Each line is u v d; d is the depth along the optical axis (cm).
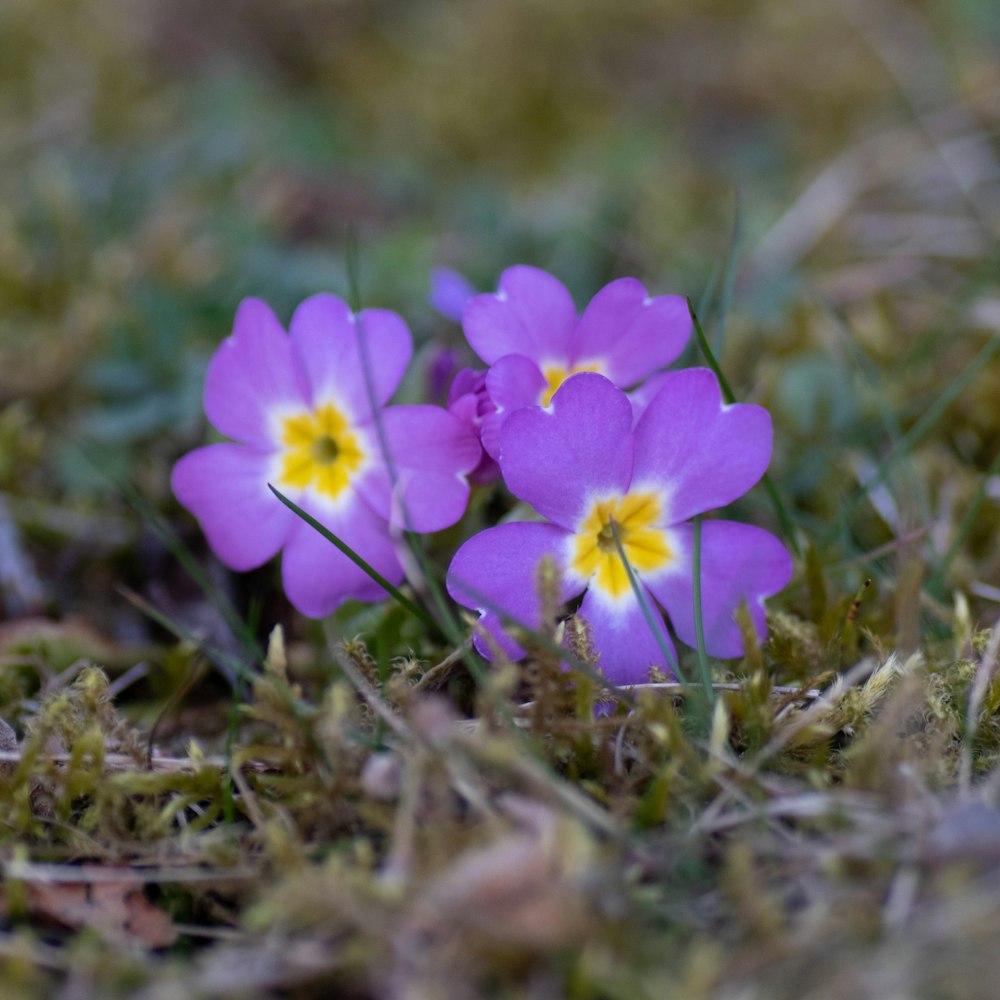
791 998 17
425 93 41
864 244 31
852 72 40
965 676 21
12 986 18
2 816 20
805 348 28
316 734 20
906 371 27
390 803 19
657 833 19
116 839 19
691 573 21
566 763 20
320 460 21
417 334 28
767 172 37
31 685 22
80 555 25
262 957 18
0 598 24
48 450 27
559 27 44
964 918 17
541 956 17
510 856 18
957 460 25
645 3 45
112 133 37
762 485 24
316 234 32
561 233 32
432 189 35
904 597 21
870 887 18
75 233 30
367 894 18
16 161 35
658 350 21
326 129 38
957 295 28
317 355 21
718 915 18
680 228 33
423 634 22
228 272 29
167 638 24
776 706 20
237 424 21
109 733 20
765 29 43
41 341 28
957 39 40
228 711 22
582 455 20
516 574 20
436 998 17
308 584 21
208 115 37
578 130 39
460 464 21
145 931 19
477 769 19
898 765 19
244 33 44
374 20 45
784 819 19
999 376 26
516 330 21
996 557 23
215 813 20
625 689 20
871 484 23
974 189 32
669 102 41
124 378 27
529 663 21
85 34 42
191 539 25
